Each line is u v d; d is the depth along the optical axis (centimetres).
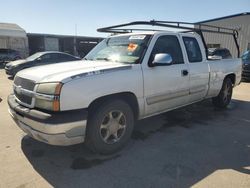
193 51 538
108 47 492
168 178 326
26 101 361
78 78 341
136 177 328
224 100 673
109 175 332
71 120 330
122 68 392
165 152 402
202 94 564
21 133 471
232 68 668
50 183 313
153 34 456
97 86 354
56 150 401
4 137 452
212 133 491
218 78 609
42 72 369
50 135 325
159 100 450
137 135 473
